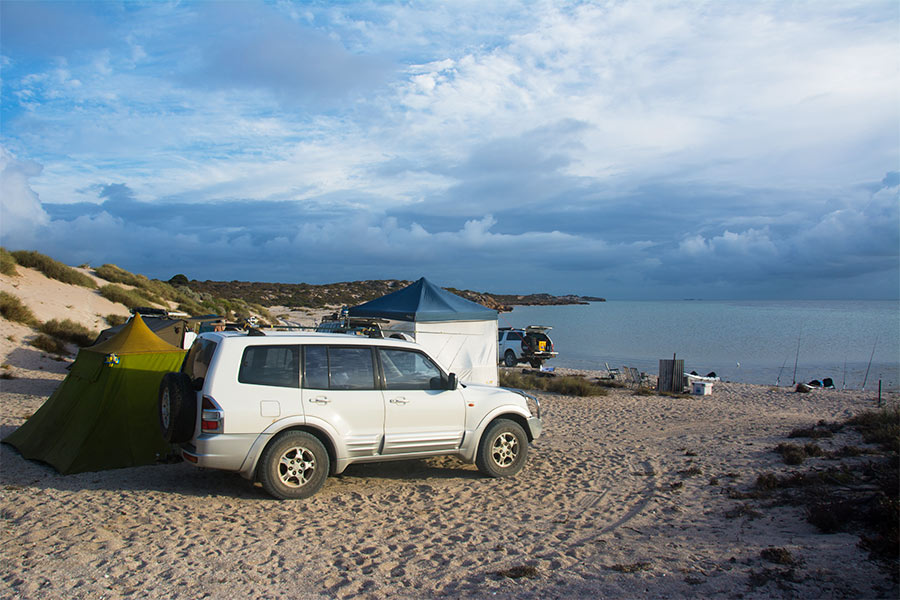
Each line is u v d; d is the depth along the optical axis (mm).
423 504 6402
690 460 8656
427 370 7176
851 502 5867
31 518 5691
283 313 54500
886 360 35875
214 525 5574
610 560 4789
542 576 4477
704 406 16281
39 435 8414
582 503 6527
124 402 7926
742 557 4742
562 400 16984
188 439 6250
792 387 23328
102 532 5312
